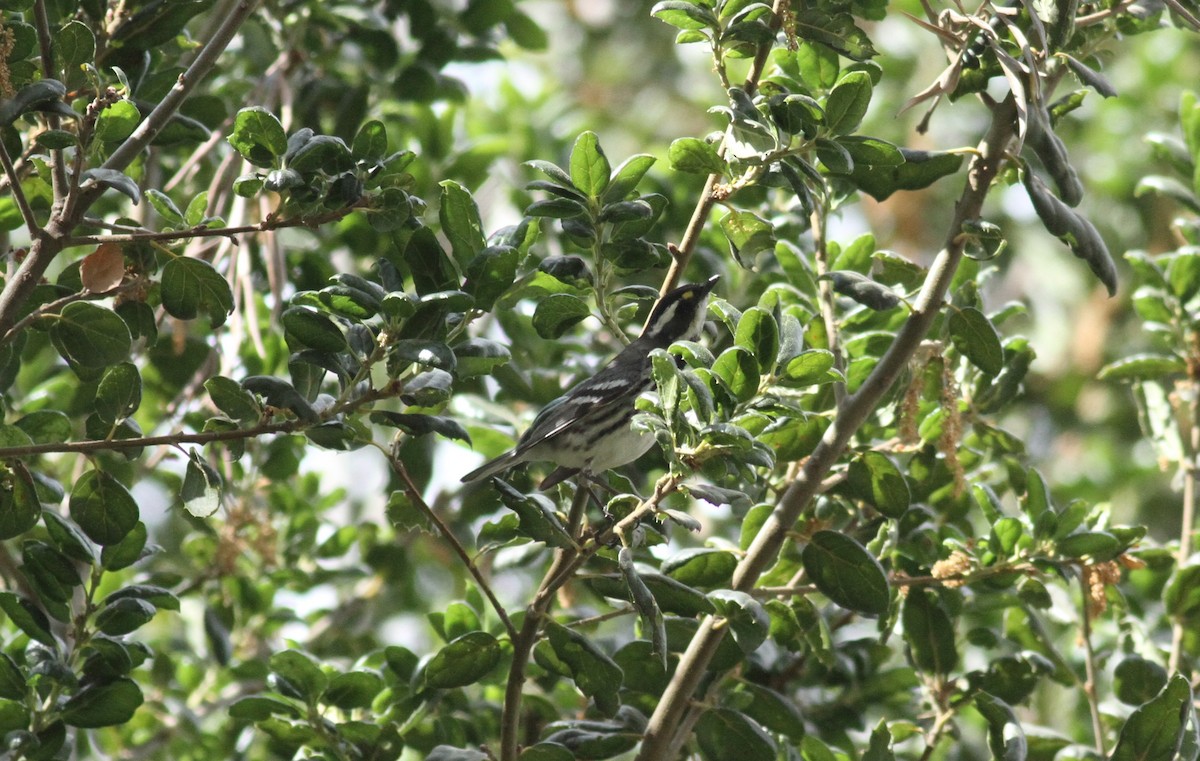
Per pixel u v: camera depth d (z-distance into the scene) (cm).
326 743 1006
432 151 1586
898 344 920
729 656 979
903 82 2098
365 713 1105
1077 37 1005
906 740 1218
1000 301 2153
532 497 843
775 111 862
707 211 924
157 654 1402
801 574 1078
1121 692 1098
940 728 1074
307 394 859
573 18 2450
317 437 825
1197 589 1099
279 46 1494
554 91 1989
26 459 1216
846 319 1136
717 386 774
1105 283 877
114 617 921
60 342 845
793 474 1075
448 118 1584
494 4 1537
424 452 1238
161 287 862
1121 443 2023
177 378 1381
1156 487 1944
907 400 991
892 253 1032
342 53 1491
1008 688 1073
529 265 1073
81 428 1317
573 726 954
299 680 1001
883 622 1046
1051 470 2036
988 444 1141
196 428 1277
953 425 988
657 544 870
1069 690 1492
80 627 918
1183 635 1140
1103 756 1038
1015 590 1109
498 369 1353
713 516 1498
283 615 1454
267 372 1308
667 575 925
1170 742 897
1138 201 2009
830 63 975
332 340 837
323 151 824
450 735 1098
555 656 937
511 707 879
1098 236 881
